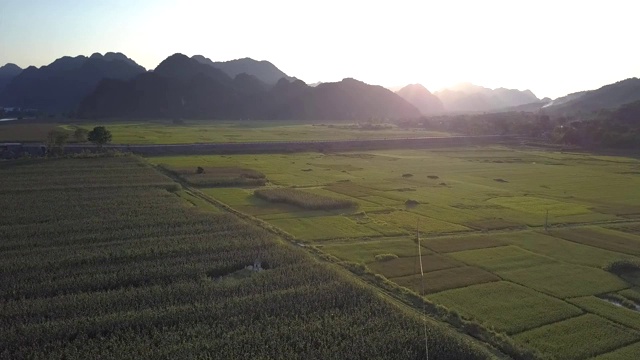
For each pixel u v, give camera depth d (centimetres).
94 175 8712
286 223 6341
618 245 5641
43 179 8231
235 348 3081
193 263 4556
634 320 3709
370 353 3070
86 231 5456
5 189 7400
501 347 3284
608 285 4419
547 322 3656
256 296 3831
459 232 6109
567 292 4238
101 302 3681
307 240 5616
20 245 4938
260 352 3056
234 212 6831
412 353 3103
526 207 7531
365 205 7512
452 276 4562
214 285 4050
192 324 3406
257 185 8981
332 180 9694
